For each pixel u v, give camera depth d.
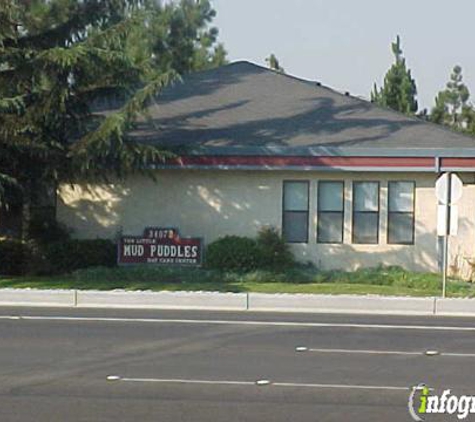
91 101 26.77
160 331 16.94
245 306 21.39
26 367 13.06
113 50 25.61
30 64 25.02
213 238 29.23
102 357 13.95
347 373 12.86
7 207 26.75
